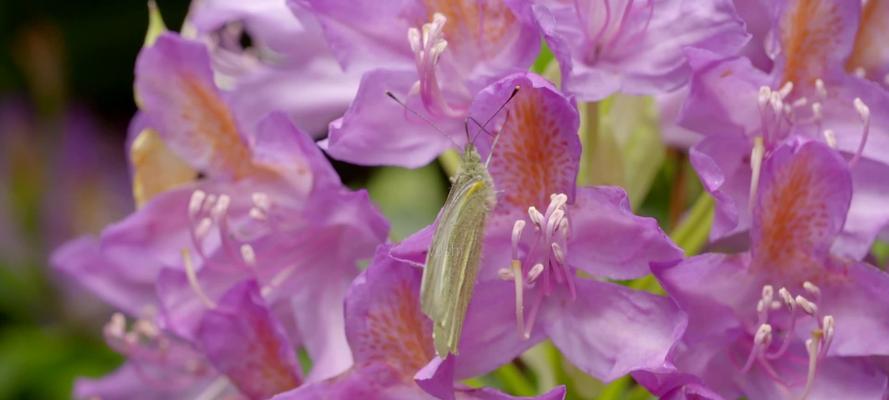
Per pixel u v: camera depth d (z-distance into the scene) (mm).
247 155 422
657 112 431
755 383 396
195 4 451
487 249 394
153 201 428
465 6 402
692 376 381
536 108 385
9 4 742
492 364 391
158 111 423
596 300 392
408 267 388
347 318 390
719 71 393
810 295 395
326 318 415
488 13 401
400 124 400
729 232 385
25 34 683
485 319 391
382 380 394
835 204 389
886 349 392
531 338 392
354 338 392
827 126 406
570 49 395
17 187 648
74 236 654
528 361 438
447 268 374
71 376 625
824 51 403
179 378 458
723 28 395
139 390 471
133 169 443
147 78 421
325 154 438
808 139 387
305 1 405
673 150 447
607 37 399
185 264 418
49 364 627
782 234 391
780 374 398
